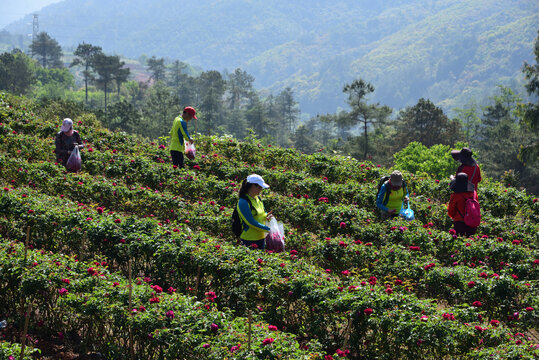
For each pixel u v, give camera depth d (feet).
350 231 33.81
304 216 35.81
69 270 21.08
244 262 23.11
